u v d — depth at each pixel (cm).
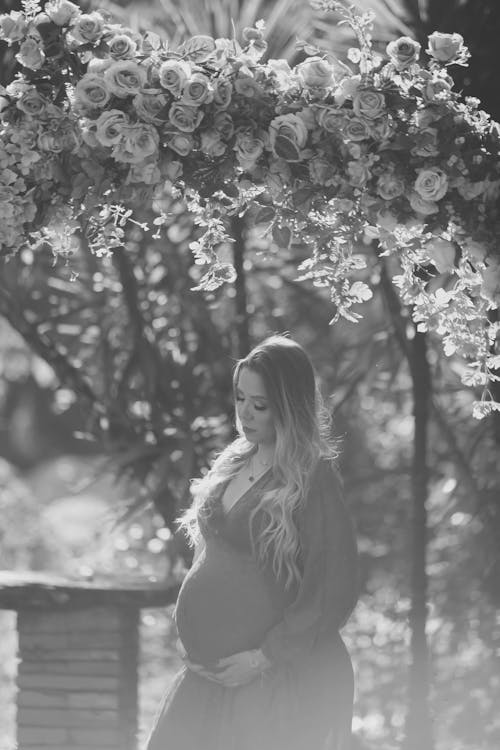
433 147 433
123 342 798
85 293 807
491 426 796
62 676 627
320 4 450
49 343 778
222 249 799
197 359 786
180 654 445
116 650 627
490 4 653
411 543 804
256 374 428
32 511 1296
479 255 442
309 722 420
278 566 422
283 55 647
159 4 705
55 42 440
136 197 446
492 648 812
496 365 460
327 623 415
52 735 625
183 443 762
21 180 442
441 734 782
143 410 778
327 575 416
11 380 2123
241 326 766
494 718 785
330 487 425
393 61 439
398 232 455
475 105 446
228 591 425
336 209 449
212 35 662
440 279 729
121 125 432
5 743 714
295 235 460
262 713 420
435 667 845
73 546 1094
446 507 835
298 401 426
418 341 757
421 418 760
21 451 2267
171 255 787
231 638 423
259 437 432
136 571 843
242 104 441
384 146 436
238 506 431
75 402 888
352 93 436
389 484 884
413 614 754
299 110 440
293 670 421
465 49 443
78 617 627
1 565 1233
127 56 439
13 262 768
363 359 830
